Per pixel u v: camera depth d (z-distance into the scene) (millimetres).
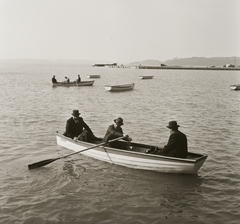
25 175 9312
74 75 83938
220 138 13797
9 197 7785
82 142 10953
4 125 16328
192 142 13078
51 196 7891
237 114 20625
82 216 6941
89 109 22609
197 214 7027
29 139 13461
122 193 8125
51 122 17281
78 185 8625
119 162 10180
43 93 34438
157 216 6945
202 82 58938
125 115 19938
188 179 9016
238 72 128250
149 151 10070
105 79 68312
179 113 20953
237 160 10703
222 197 7871
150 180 8984
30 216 6891
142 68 164500
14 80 58375
